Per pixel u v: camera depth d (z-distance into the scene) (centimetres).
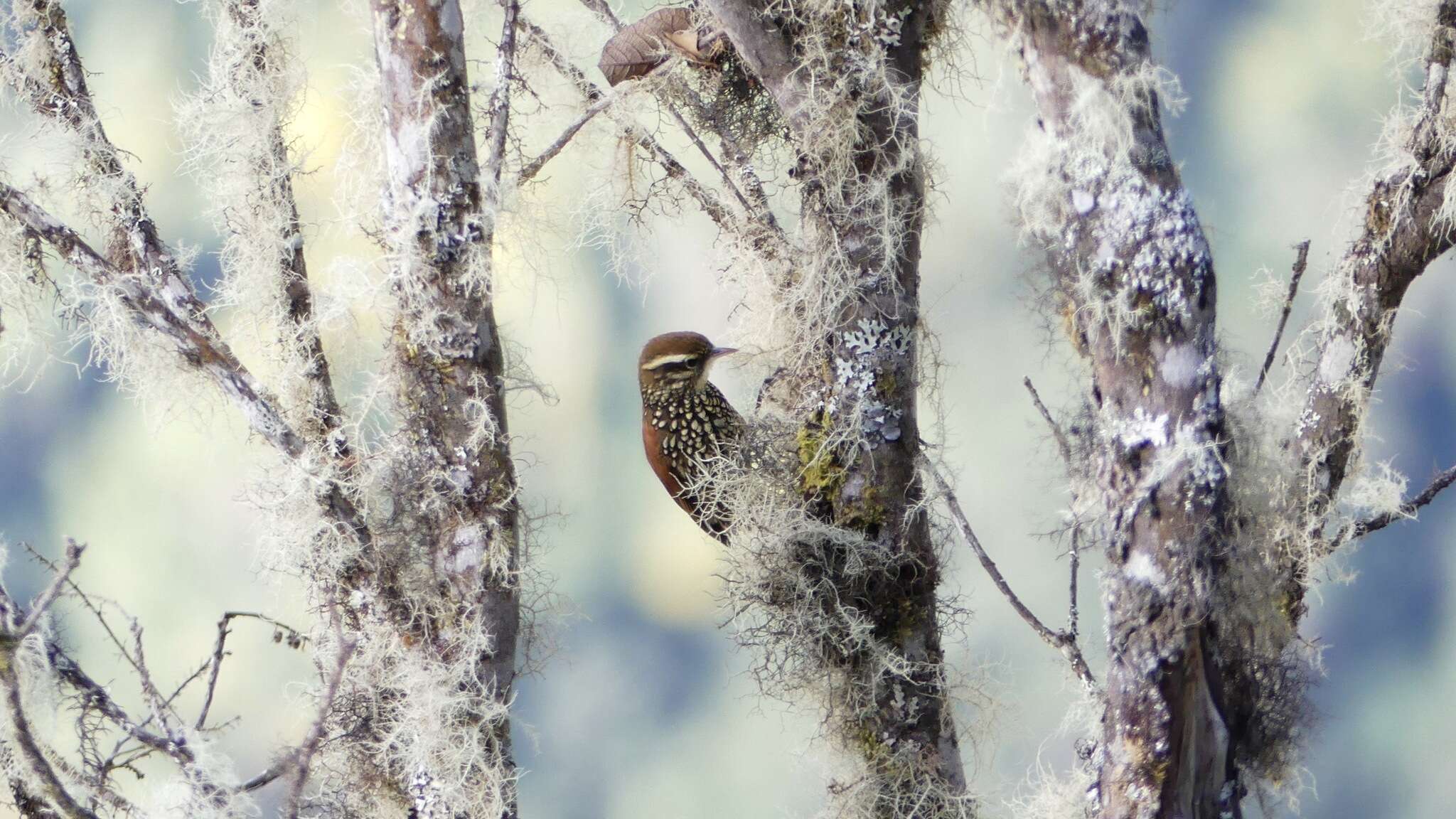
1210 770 627
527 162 807
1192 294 607
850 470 764
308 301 790
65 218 777
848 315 754
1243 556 630
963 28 758
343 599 739
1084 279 615
